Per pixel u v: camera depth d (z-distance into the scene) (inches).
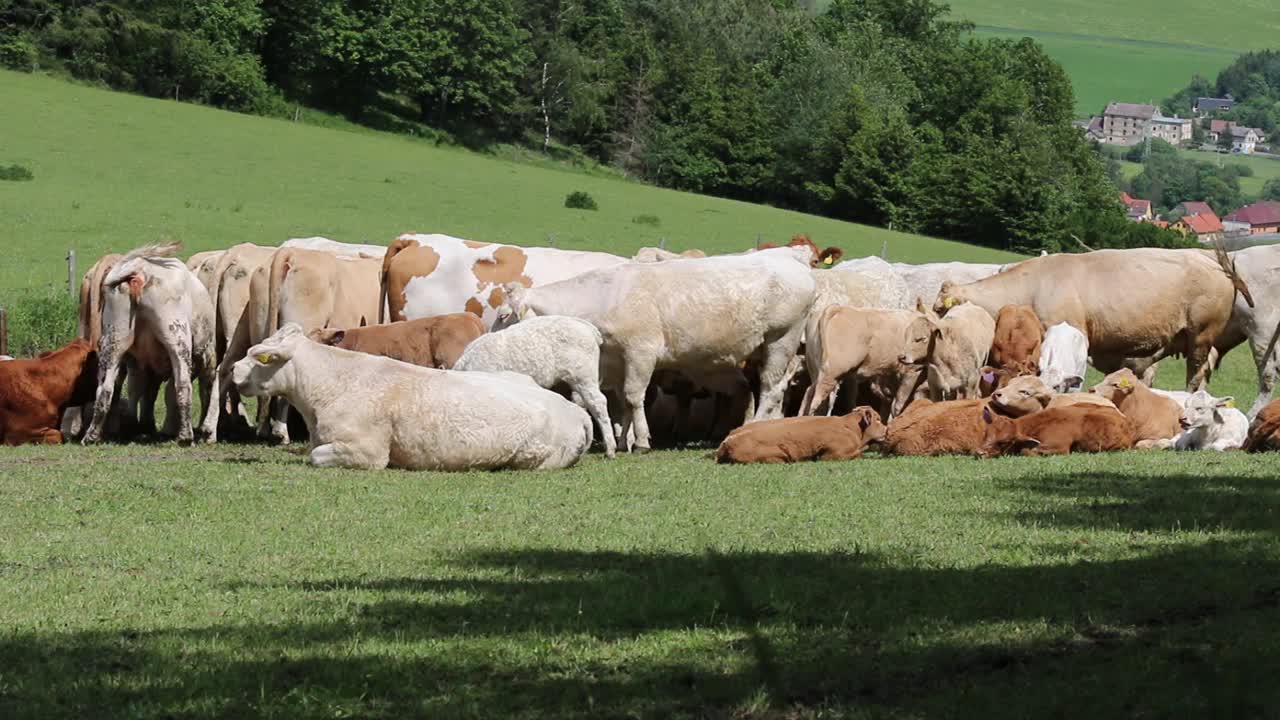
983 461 554.3
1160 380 1148.5
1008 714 237.0
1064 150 3779.5
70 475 520.4
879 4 4857.3
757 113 3897.6
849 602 310.8
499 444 539.5
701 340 685.3
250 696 247.3
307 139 3043.8
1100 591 319.3
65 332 982.4
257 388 547.5
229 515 434.9
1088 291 743.1
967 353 698.2
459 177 2839.6
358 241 1845.5
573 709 240.8
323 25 3750.0
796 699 247.1
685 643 280.4
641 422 678.5
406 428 538.6
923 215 3508.9
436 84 3870.6
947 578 334.3
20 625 297.6
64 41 3299.7
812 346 714.2
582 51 4126.5
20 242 1560.0
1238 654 266.5
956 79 4042.8
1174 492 461.7
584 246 2055.9
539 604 312.0
